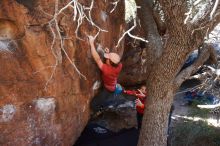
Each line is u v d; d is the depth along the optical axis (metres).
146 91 6.52
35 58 4.45
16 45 4.32
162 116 6.38
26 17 4.25
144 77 8.64
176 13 5.32
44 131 4.80
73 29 4.77
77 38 4.84
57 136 5.00
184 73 6.25
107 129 7.18
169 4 5.28
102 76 5.68
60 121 4.98
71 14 4.69
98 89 5.88
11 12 4.15
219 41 7.43
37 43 4.39
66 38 4.67
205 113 9.77
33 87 4.54
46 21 4.39
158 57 6.14
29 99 4.54
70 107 5.09
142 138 6.59
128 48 8.04
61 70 4.73
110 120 7.38
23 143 4.64
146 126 6.48
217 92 7.67
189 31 5.49
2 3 4.07
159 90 6.19
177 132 8.62
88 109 5.67
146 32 6.43
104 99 7.02
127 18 7.46
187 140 8.45
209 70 7.31
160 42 6.30
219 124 9.29
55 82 4.71
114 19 6.04
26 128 4.62
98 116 7.29
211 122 9.41
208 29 5.49
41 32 4.39
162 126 6.42
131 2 6.59
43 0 4.33
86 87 5.32
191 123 8.98
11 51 4.29
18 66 4.37
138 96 7.14
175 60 5.86
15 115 4.48
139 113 7.18
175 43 5.69
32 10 4.28
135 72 8.43
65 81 4.84
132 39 7.93
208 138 8.54
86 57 5.17
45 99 4.69
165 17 5.72
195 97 10.70
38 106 4.66
